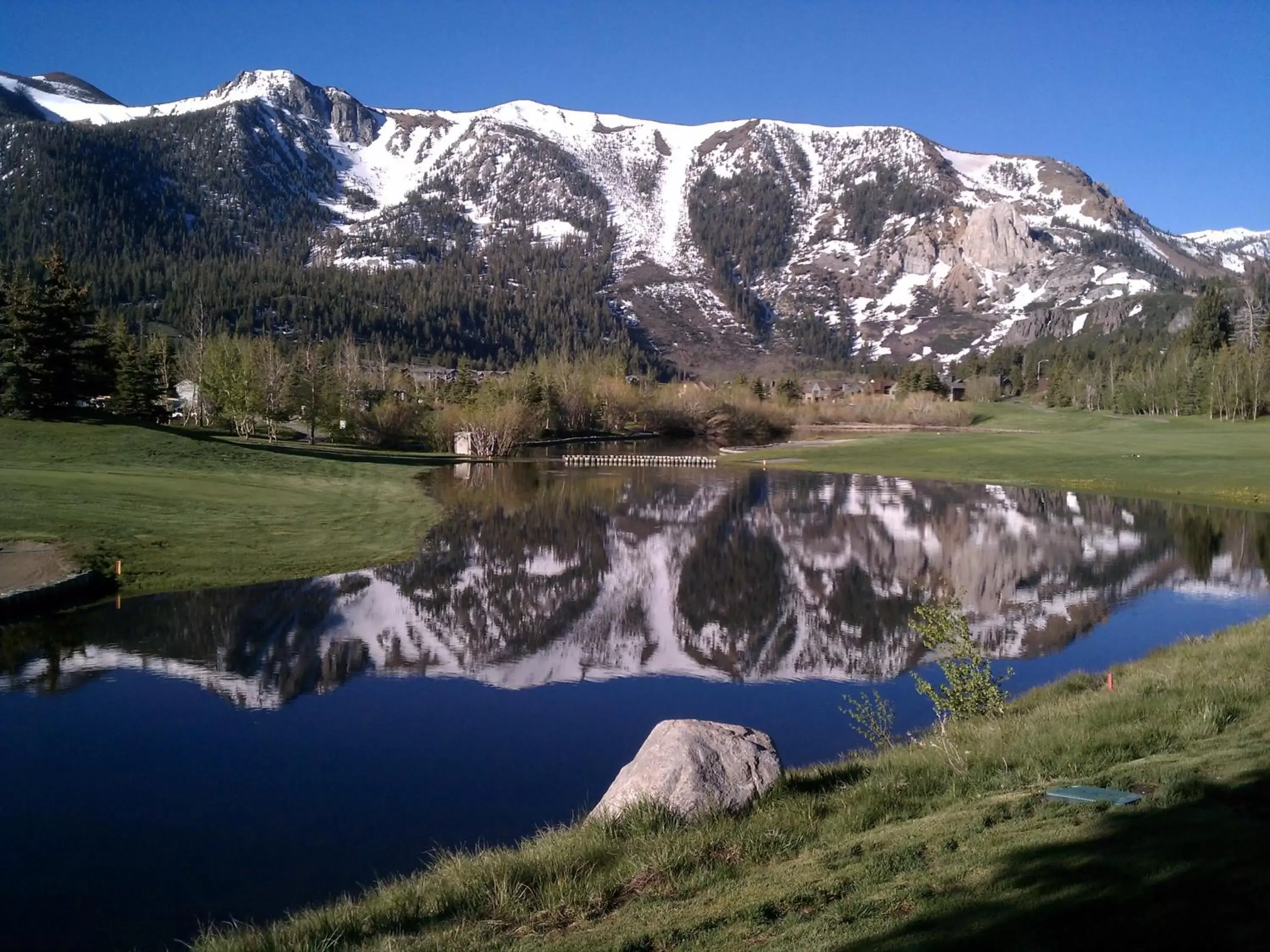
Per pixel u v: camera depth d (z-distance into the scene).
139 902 10.23
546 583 30.02
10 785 13.52
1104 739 10.11
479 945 6.81
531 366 156.75
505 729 16.47
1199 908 5.65
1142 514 45.84
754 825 8.54
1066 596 27.88
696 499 54.28
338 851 11.55
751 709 17.97
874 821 8.64
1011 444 86.38
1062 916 5.79
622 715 17.41
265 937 7.76
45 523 31.12
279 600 25.53
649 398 132.50
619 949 6.36
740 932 6.41
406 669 20.00
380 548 34.31
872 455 86.75
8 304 58.38
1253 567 32.19
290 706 17.39
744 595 28.64
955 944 5.64
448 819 12.55
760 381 166.75
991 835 7.56
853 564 33.78
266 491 45.75
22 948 9.32
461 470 72.75
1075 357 184.75
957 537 39.72
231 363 89.69
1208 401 110.94
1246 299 149.75
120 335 84.69
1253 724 10.31
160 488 41.53
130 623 22.64
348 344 196.12
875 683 19.80
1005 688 18.47
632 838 8.59
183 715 16.69
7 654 20.08
